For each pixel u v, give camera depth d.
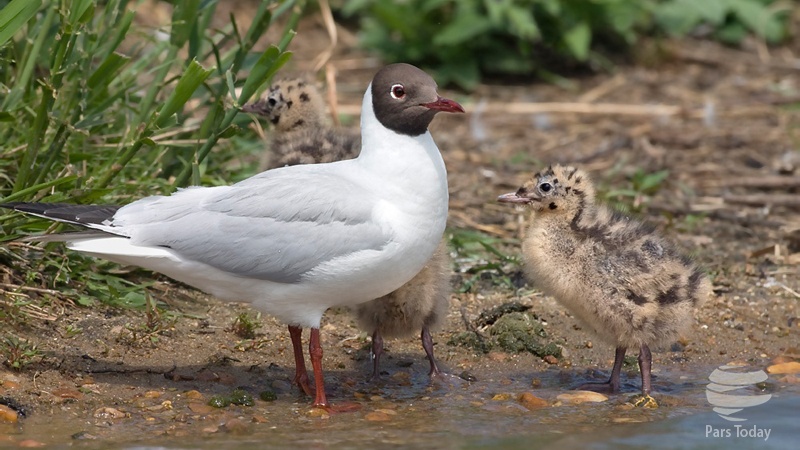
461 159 18.78
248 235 10.60
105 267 13.19
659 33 23.89
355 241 10.54
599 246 11.50
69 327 12.12
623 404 11.34
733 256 15.47
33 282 12.57
